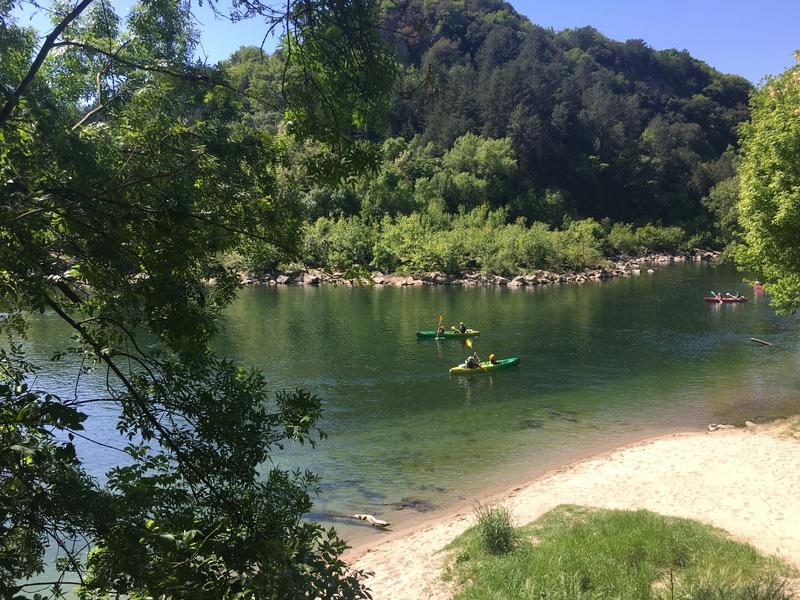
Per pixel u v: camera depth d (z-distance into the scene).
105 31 4.66
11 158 3.18
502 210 83.44
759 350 28.11
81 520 3.17
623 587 7.07
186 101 4.47
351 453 15.05
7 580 2.96
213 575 3.46
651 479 12.68
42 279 3.47
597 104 121.69
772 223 15.07
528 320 37.19
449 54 136.50
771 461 13.44
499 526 9.37
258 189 4.51
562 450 15.39
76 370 19.17
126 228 3.70
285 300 46.06
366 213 72.50
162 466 4.24
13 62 4.14
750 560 8.15
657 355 27.20
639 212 111.25
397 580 8.77
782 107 14.52
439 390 21.33
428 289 56.03
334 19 3.62
